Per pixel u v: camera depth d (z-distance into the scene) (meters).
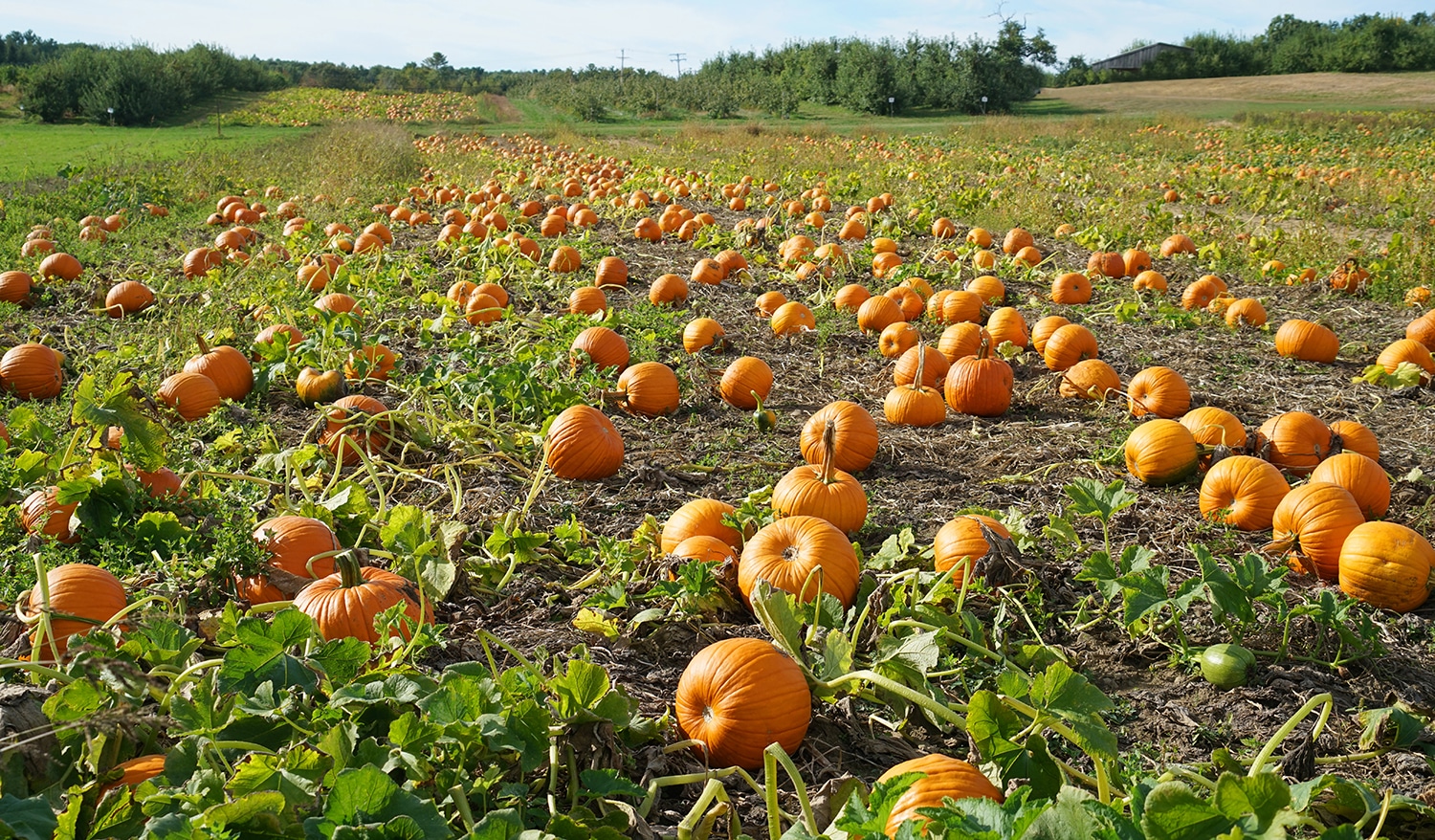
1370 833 3.06
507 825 2.40
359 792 2.32
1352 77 76.38
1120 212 16.80
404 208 17.77
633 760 3.28
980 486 6.29
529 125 58.62
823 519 4.82
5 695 2.84
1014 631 4.46
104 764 2.79
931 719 3.68
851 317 10.85
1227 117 49.53
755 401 7.88
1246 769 3.35
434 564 4.38
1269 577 4.09
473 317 9.98
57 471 5.43
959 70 62.66
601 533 5.56
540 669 3.75
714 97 64.81
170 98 55.78
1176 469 6.12
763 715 3.39
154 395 7.00
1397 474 6.43
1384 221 16.88
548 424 6.37
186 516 5.05
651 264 14.06
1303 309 11.34
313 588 3.95
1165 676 4.16
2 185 21.16
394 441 6.60
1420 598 4.62
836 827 2.24
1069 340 8.52
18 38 118.50
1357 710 3.89
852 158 29.31
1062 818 2.16
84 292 11.45
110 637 2.97
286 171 24.42
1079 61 101.81
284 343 8.17
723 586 4.50
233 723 2.74
